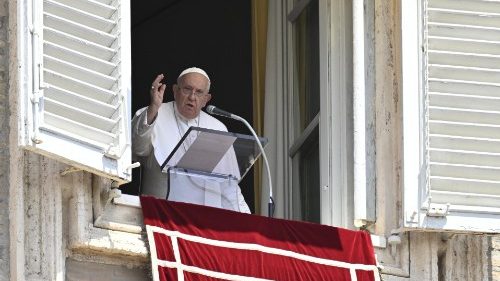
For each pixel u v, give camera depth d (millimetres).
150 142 32281
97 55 29891
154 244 30047
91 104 29609
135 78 41281
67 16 29734
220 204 31906
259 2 35719
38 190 29469
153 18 41250
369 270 31375
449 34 32094
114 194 30016
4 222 29297
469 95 31906
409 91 31812
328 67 32906
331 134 32688
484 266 32125
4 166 29500
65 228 29703
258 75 35500
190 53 40594
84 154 29297
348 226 32250
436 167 31594
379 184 32156
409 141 31641
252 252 30656
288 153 34344
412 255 31875
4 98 29641
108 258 30062
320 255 31156
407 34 31984
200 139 31062
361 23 32719
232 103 39469
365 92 32531
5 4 29891
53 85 29297
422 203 31422
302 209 33750
